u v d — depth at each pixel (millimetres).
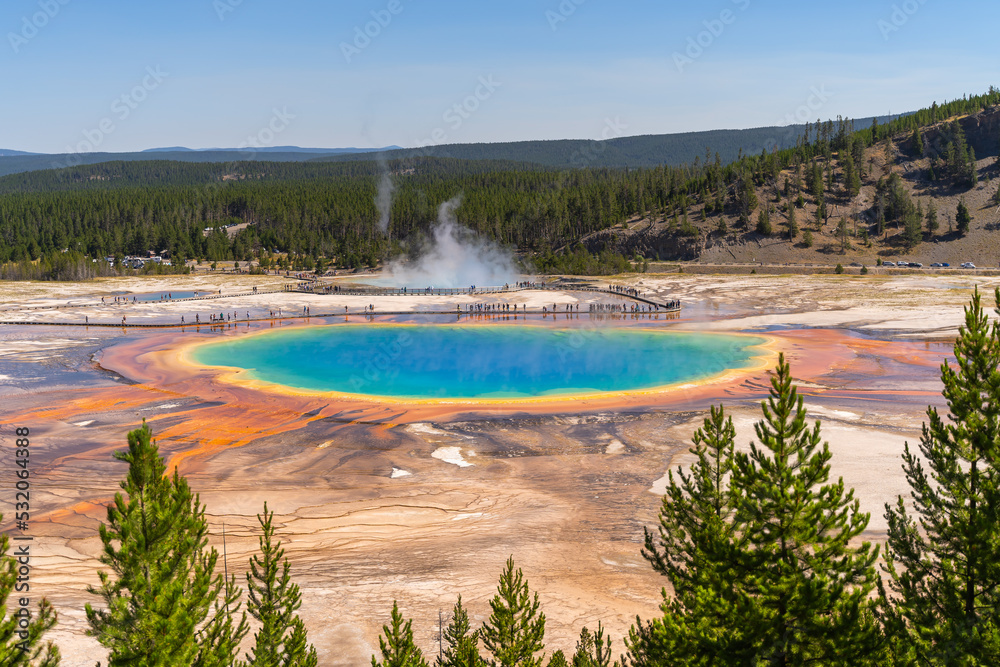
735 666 12070
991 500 12750
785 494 12367
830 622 12156
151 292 143375
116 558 11992
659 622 13547
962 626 12445
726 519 15133
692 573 14727
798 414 12883
